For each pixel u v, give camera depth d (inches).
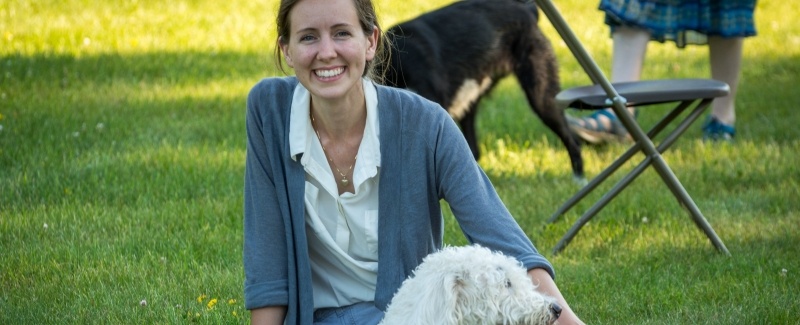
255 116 126.7
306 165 124.4
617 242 212.8
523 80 285.6
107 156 274.8
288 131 124.6
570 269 194.9
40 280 192.4
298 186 124.2
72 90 364.5
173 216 228.5
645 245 209.8
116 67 409.1
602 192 250.5
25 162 268.7
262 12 564.7
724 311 169.6
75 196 243.6
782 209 231.8
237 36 491.8
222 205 237.1
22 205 235.6
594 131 298.0
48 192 246.1
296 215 124.3
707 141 298.8
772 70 412.8
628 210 234.7
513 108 350.3
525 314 113.6
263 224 126.3
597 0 597.9
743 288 179.2
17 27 501.0
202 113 336.5
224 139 299.6
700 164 275.3
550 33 500.7
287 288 126.3
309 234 128.6
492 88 285.3
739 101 358.3
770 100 358.0
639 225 223.3
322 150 124.6
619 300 177.3
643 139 203.5
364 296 130.0
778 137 305.3
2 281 191.3
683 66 426.9
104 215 229.6
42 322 171.3
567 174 275.1
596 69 197.2
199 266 196.5
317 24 117.2
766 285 180.2
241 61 430.3
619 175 269.9
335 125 123.7
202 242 211.6
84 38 474.6
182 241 211.5
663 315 171.0
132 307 178.1
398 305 114.1
